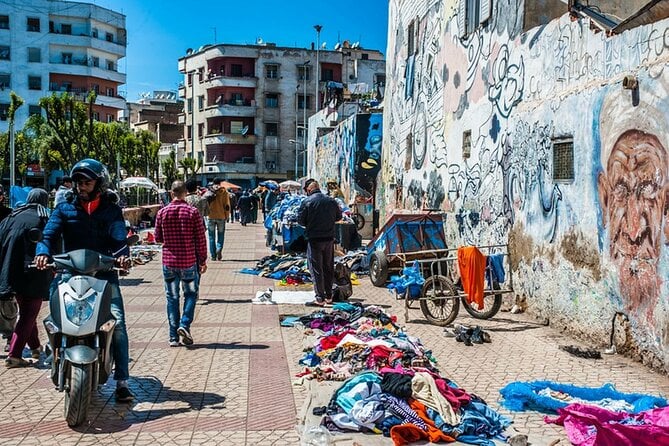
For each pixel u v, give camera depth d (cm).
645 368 679
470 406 532
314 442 473
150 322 913
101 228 575
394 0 2067
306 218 1039
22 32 7375
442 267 1217
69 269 527
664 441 457
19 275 664
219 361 710
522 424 530
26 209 682
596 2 902
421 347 739
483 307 920
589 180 786
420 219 1250
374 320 857
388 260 1230
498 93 1088
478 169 1180
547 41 910
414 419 502
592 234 780
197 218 782
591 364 699
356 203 2295
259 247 2078
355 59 7488
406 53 1855
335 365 659
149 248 1950
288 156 7362
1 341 799
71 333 500
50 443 480
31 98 7406
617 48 737
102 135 4659
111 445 478
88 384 495
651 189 663
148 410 555
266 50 7281
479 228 1167
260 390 611
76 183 559
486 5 1134
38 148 5334
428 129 1573
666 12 658
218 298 1120
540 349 768
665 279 644
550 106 888
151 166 6275
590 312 786
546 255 899
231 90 7269
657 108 653
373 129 2427
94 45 7656
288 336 830
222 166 7206
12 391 602
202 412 550
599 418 514
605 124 749
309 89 7362
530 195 953
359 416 504
